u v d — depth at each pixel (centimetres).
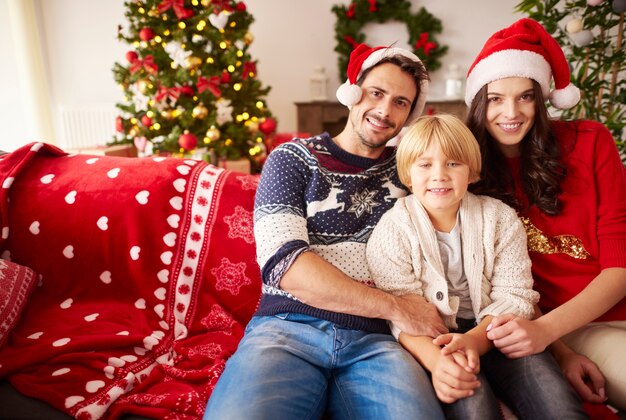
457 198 110
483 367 112
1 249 139
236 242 143
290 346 104
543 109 120
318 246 114
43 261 139
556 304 120
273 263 104
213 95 308
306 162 117
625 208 117
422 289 113
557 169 120
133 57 315
